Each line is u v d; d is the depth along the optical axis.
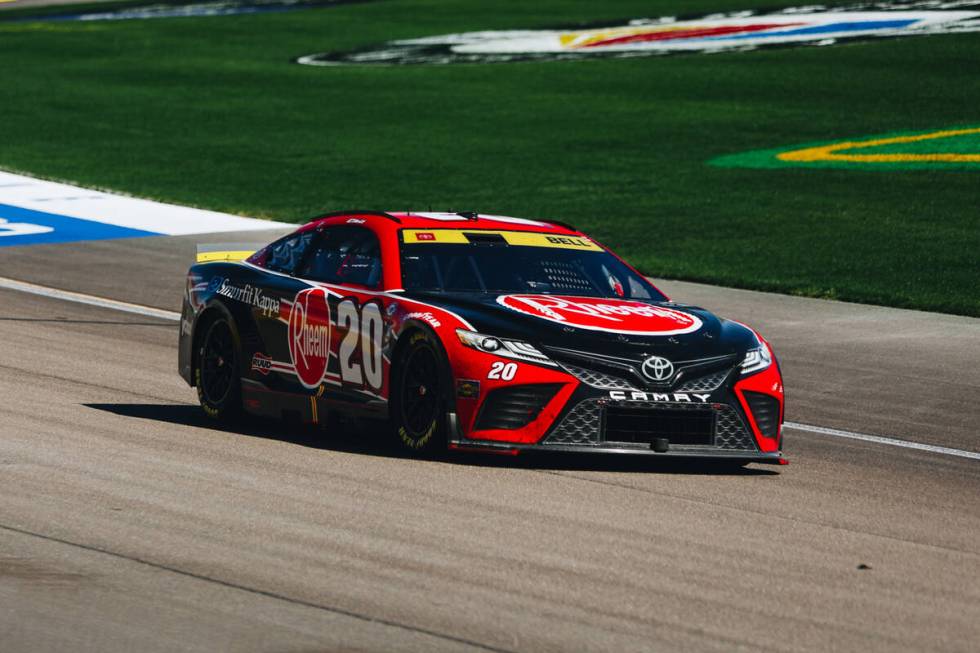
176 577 21.11
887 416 39.66
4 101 129.62
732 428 30.06
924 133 109.38
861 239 75.50
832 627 19.83
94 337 47.38
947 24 155.75
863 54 142.50
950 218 81.25
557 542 23.78
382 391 31.22
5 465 28.02
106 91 136.12
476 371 29.23
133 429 32.72
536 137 111.06
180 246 71.06
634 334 30.25
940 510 28.36
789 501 28.23
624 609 20.23
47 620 19.14
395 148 107.44
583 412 29.19
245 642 18.44
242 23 185.88
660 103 124.50
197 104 128.88
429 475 28.64
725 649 18.70
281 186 93.00
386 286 32.03
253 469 28.80
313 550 22.75
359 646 18.36
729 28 164.38
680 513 26.45
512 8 191.62
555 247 34.28
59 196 86.69
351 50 162.12
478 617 19.62
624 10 184.75
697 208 84.81
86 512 24.66
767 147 105.81
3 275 60.97
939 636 19.62
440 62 150.88
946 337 52.75
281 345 33.88
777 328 53.91
